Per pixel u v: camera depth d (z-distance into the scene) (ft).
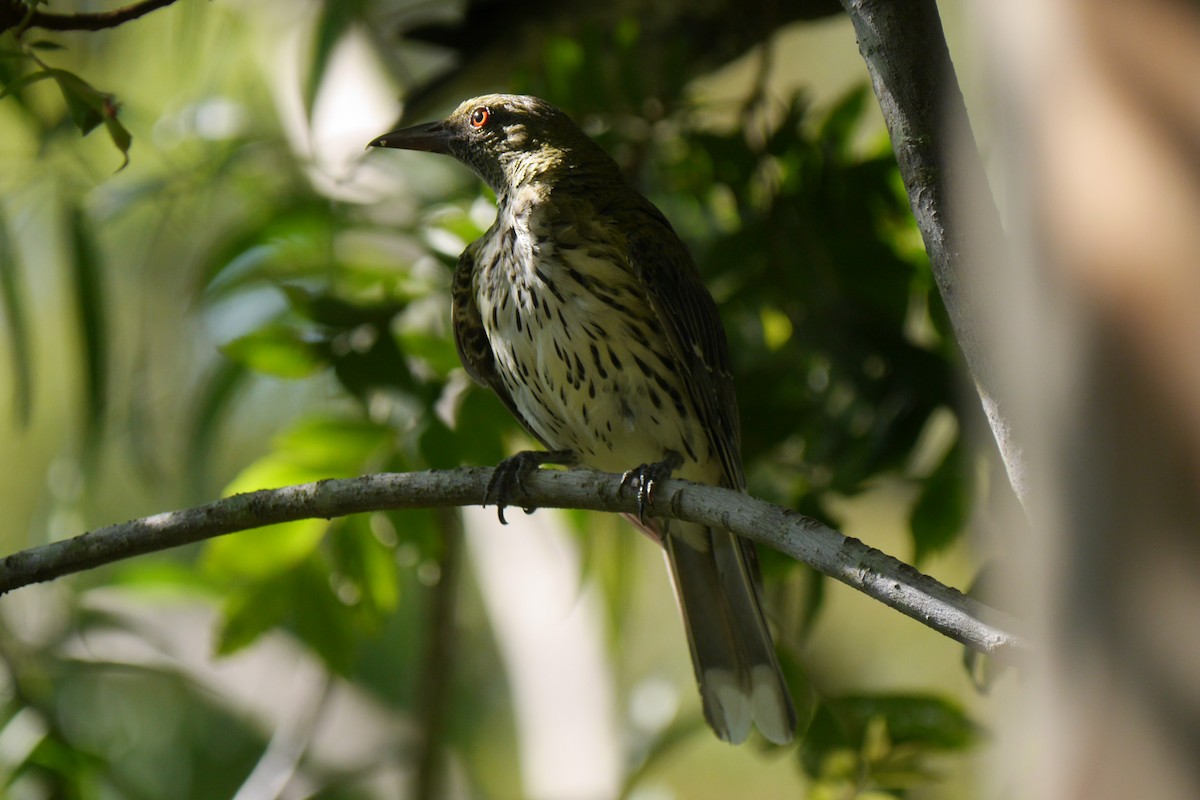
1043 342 11.48
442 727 39.58
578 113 36.14
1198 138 10.89
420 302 35.09
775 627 34.99
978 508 32.58
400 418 34.53
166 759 46.65
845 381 33.68
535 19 37.93
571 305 29.86
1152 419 10.76
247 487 32.99
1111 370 10.95
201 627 41.24
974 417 30.91
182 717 47.24
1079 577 10.98
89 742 43.62
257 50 47.39
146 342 42.06
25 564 23.53
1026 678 13.30
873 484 34.19
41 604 41.34
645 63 36.24
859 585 18.98
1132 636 10.67
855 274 34.42
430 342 34.42
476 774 51.24
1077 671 10.92
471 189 37.01
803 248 34.47
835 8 36.37
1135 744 10.57
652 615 54.08
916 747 32.22
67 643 40.16
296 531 33.24
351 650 33.88
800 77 53.11
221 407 39.27
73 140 39.01
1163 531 10.66
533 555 43.80
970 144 17.51
